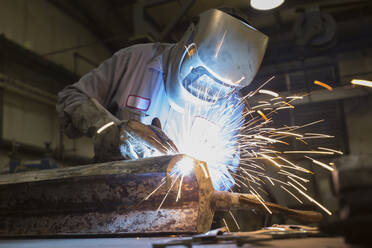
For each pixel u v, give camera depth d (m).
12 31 7.78
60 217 1.53
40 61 7.98
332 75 9.00
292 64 9.23
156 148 1.62
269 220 2.68
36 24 8.48
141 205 1.41
